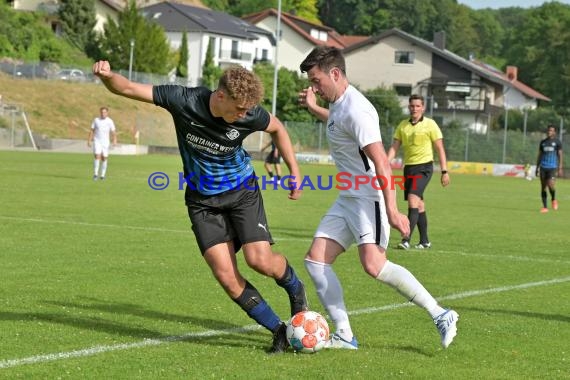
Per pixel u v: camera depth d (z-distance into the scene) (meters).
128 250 12.01
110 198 21.05
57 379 5.56
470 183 40.03
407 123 13.77
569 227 18.52
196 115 6.23
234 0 126.88
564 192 35.00
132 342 6.68
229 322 7.56
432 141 13.77
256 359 6.26
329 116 6.79
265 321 6.50
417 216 13.63
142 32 74.06
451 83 79.12
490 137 54.06
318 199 24.70
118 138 59.75
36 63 65.50
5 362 5.94
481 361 6.40
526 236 16.12
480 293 9.49
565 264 12.14
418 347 6.80
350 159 6.69
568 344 7.06
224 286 6.54
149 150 56.69
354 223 6.71
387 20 127.25
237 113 6.18
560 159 23.58
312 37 97.50
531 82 112.69
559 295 9.48
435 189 33.34
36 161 38.22
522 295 9.42
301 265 11.41
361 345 6.84
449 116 78.00
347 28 129.88
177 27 87.69
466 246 14.12
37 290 8.78
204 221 6.52
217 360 6.19
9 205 18.06
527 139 53.78
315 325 6.46
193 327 7.31
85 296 8.56
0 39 70.62
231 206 6.50
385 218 6.71
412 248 13.70
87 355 6.22
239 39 90.69
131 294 8.76
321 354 6.48
